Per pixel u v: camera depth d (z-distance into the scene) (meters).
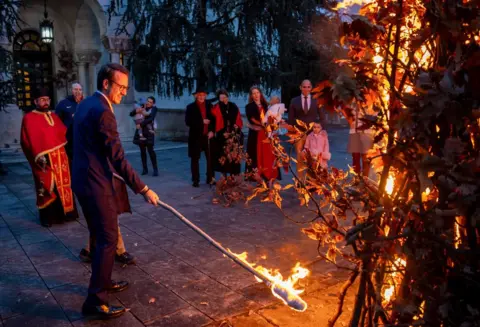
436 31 1.52
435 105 1.45
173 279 4.14
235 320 3.35
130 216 6.38
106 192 3.43
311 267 4.29
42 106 5.95
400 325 1.69
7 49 12.79
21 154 13.47
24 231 5.84
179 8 14.11
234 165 7.76
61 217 6.16
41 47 19.08
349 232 1.74
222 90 7.98
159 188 8.23
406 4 1.75
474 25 1.44
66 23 19.00
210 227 5.75
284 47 14.05
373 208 1.81
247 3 14.02
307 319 3.32
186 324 3.33
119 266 4.48
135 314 3.51
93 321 3.43
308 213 6.24
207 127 8.11
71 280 4.21
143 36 15.14
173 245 5.11
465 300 1.62
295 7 13.73
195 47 13.66
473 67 1.46
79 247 5.18
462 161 1.54
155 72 14.91
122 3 15.20
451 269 1.61
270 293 3.79
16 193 8.28
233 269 4.34
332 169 2.25
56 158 6.00
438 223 1.53
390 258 1.74
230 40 13.88
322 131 6.89
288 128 2.38
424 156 1.48
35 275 4.34
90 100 3.49
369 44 1.83
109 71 3.45
